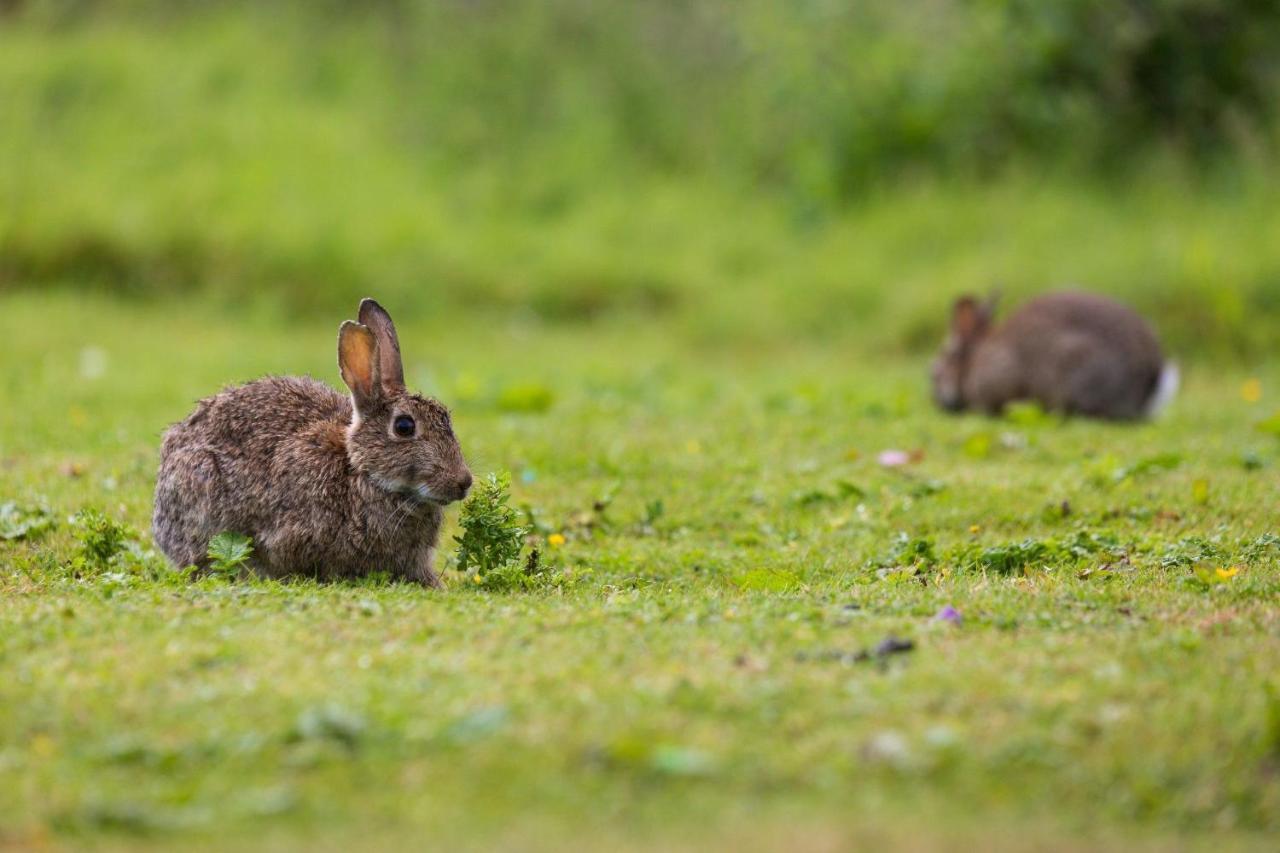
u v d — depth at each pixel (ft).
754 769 22.36
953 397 71.10
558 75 115.55
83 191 97.66
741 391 71.20
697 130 114.42
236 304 92.38
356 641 28.78
